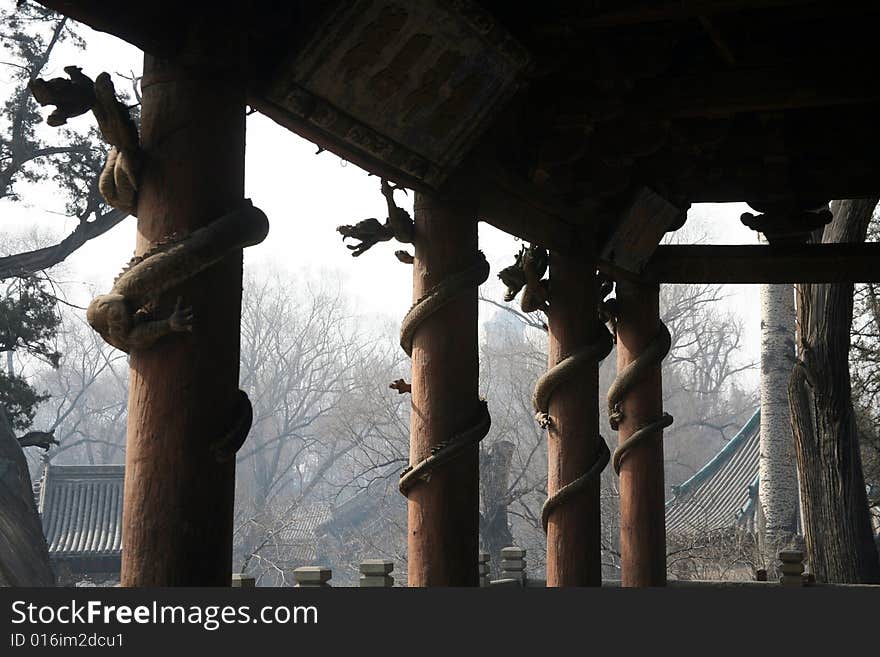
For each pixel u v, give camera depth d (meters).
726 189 8.29
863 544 14.42
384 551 36.47
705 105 6.20
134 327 3.56
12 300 20.16
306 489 44.22
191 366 3.61
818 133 7.61
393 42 4.55
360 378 43.53
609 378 35.78
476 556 5.57
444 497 5.52
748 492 28.02
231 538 3.70
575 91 6.00
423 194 5.69
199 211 3.69
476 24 4.76
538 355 36.41
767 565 20.34
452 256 5.71
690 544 23.86
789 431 20.77
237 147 3.87
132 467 3.57
